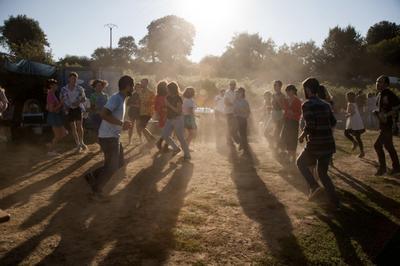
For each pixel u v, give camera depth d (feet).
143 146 34.55
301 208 18.10
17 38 212.23
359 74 212.64
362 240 14.40
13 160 28.02
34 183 21.93
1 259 12.68
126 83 17.93
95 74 48.32
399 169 24.17
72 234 14.79
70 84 30.22
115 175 23.97
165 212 17.34
